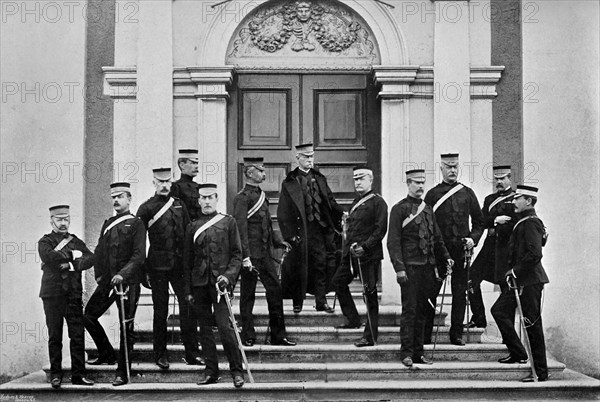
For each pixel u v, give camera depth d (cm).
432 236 834
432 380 810
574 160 989
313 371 812
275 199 1019
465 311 909
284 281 897
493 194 916
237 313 926
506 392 787
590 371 973
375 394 781
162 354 819
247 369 790
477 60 1009
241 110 1021
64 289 802
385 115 1002
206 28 1007
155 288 821
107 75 999
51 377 802
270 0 1016
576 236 984
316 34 1026
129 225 809
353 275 873
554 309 977
